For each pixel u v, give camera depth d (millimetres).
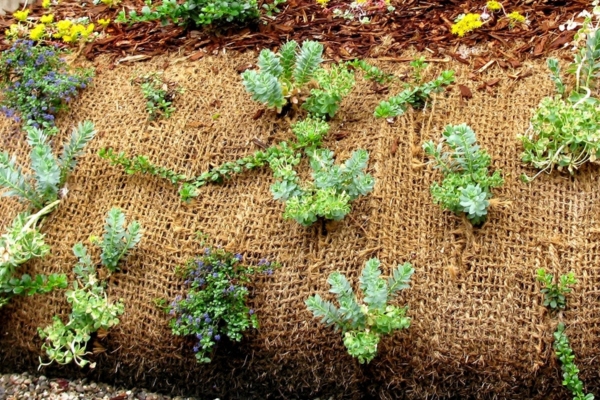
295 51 2412
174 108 2461
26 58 2555
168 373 2279
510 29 2482
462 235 2232
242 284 2234
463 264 2207
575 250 2188
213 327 2195
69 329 2264
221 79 2514
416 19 2555
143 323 2268
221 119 2441
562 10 2490
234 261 2244
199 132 2424
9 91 2529
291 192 2256
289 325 2223
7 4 2820
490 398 2172
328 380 2225
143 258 2299
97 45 2625
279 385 2250
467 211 2207
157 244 2309
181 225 2322
